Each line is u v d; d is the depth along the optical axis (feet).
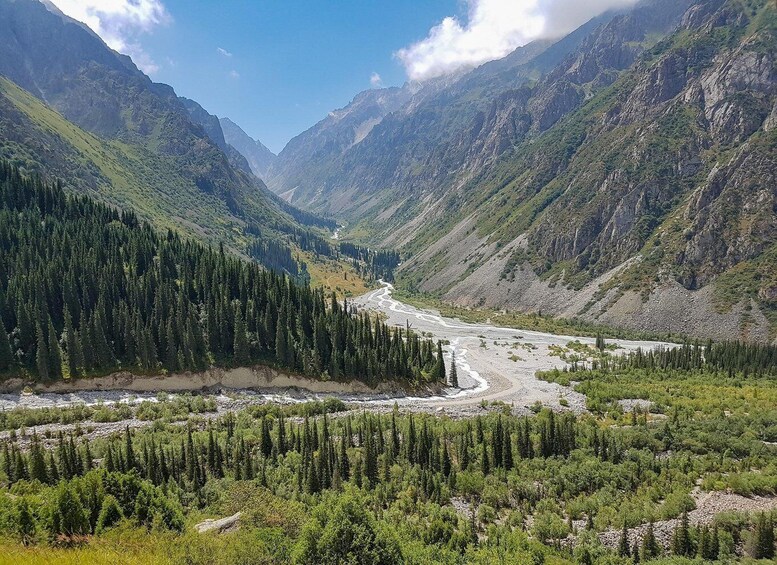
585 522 194.29
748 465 234.58
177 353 350.84
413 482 215.10
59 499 127.44
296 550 111.65
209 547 116.37
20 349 321.52
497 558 155.53
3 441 236.63
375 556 111.14
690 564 158.10
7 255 369.71
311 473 200.95
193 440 241.55
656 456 251.39
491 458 240.12
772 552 166.71
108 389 328.08
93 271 373.20
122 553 109.19
